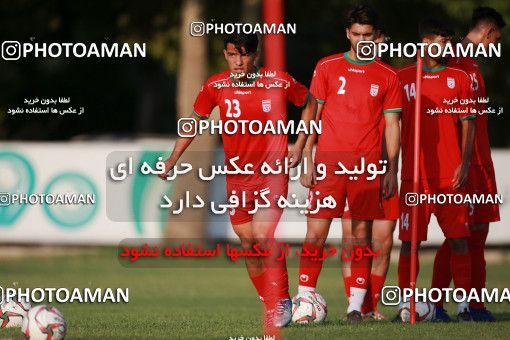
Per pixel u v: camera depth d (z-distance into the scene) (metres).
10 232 78.31
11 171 78.19
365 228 36.16
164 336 31.91
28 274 64.69
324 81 35.75
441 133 36.69
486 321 37.25
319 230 35.84
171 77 138.12
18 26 97.88
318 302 35.28
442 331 32.06
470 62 38.69
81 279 61.88
